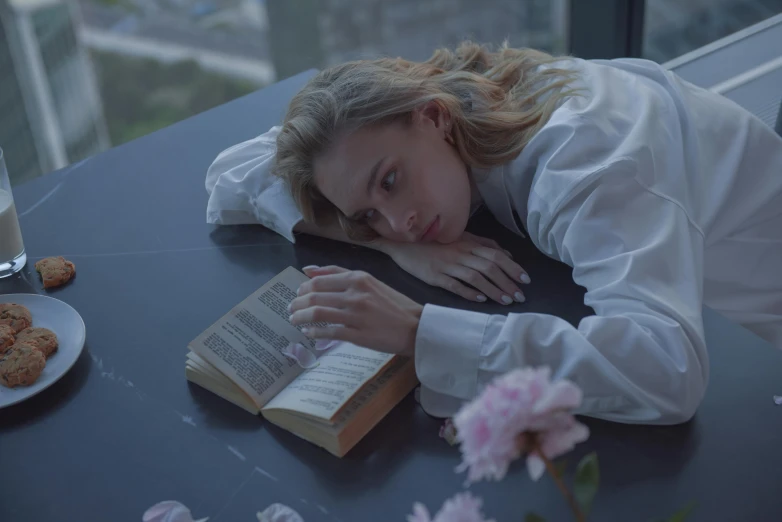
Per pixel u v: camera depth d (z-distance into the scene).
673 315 0.95
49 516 0.91
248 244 1.29
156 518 0.87
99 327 1.15
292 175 1.18
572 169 1.09
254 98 1.67
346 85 1.14
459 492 0.88
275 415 0.97
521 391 0.52
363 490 0.89
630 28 1.98
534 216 1.12
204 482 0.92
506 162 1.20
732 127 1.28
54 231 1.36
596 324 0.94
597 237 1.04
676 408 0.91
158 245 1.31
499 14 2.23
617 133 1.13
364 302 0.98
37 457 0.97
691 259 1.02
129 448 0.97
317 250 1.27
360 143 1.11
